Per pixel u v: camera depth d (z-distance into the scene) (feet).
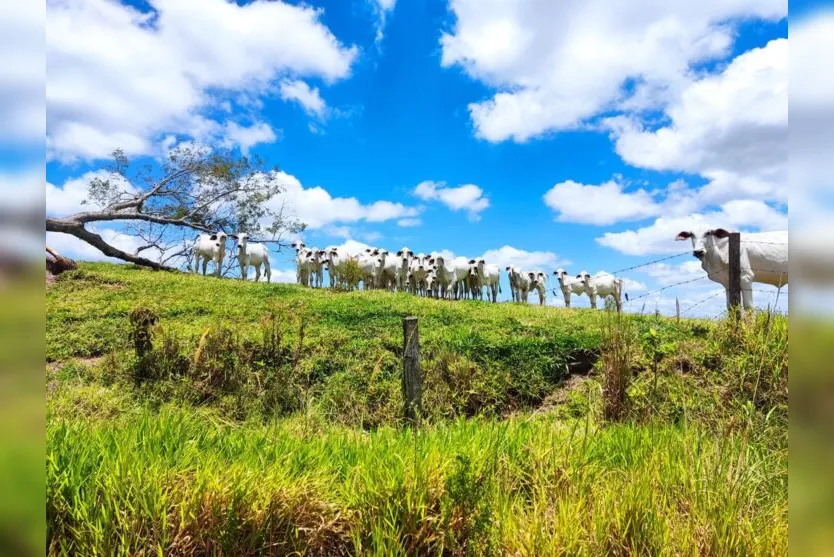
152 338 25.72
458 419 16.62
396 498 9.93
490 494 10.48
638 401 18.89
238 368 24.13
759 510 10.19
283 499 9.69
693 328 26.73
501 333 31.73
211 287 49.24
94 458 9.70
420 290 84.38
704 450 11.87
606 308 22.09
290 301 42.75
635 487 10.41
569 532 9.32
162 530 8.75
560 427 16.03
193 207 72.59
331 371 26.32
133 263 65.92
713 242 35.42
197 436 12.39
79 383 23.24
